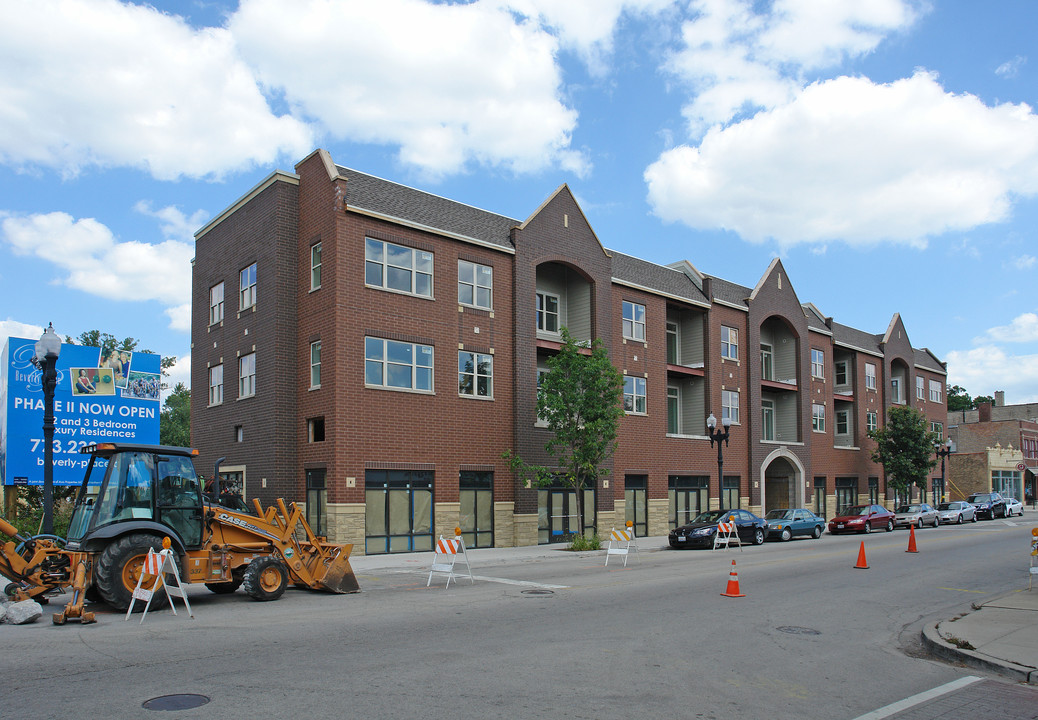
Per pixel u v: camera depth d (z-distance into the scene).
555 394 26.66
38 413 25.23
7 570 12.51
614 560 22.97
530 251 29.34
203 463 29.75
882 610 13.67
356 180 25.75
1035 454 75.44
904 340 55.88
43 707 6.99
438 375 26.05
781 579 17.67
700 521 28.41
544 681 8.19
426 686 7.86
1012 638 10.61
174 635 10.39
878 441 48.66
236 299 28.34
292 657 9.09
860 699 7.96
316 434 24.77
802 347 43.56
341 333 23.80
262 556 14.09
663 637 10.76
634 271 35.00
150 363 27.45
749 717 7.21
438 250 26.58
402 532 24.55
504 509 27.42
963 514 44.94
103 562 12.17
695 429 37.25
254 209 27.52
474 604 13.64
